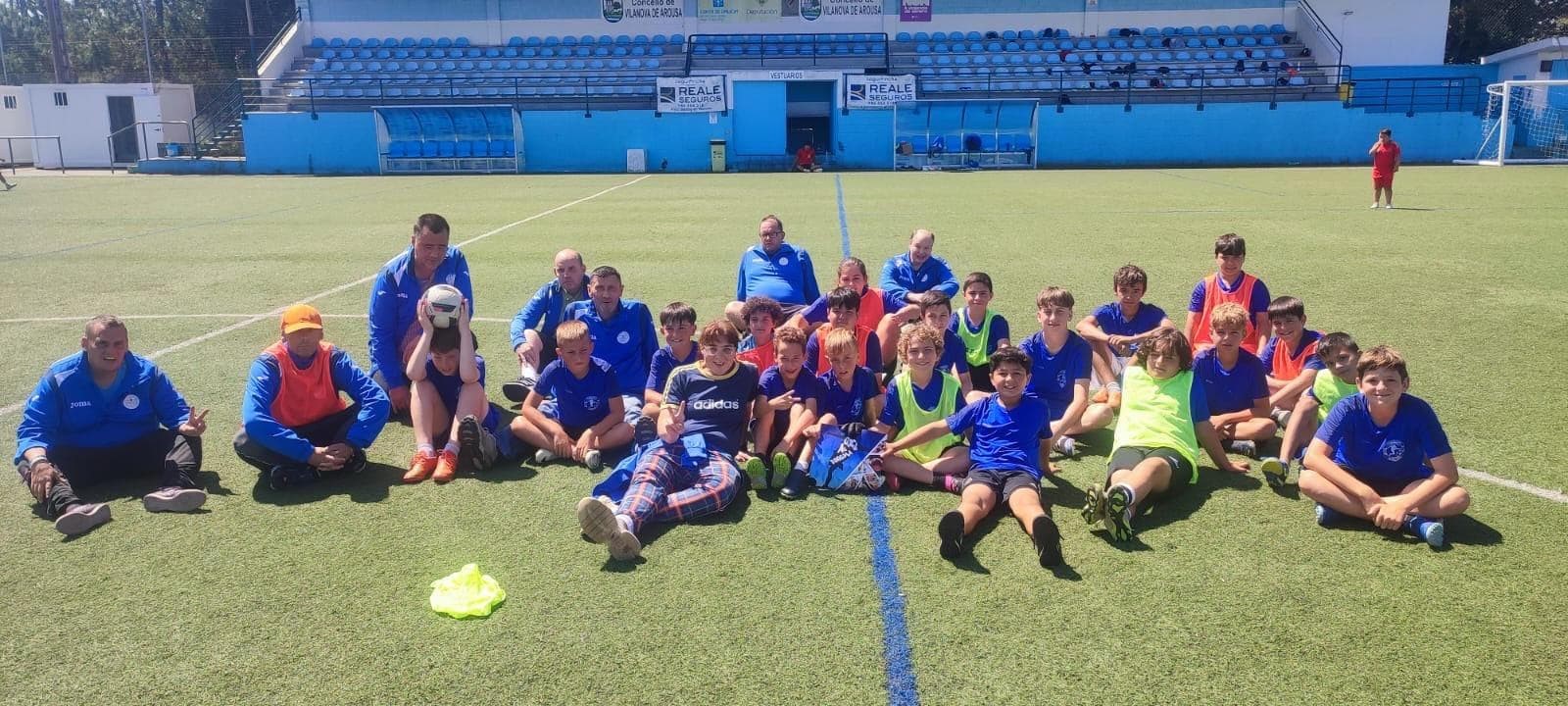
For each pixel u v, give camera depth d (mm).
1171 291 9922
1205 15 38750
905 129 34125
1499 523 4188
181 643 3371
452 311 5133
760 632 3383
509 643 3338
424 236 5699
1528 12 44594
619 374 6023
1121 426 4719
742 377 4891
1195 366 5273
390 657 3264
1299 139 33562
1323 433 4340
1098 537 4148
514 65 37688
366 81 36406
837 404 5156
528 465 5148
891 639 3326
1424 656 3189
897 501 4594
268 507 4578
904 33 38562
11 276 11445
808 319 6812
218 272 11719
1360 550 3959
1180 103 33656
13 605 3646
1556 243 12680
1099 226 15336
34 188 25547
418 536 4227
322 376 5020
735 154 33938
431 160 33688
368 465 5141
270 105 34750
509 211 18688
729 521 4383
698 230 15250
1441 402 5914
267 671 3197
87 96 36688
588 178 28984
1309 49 37281
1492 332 7754
